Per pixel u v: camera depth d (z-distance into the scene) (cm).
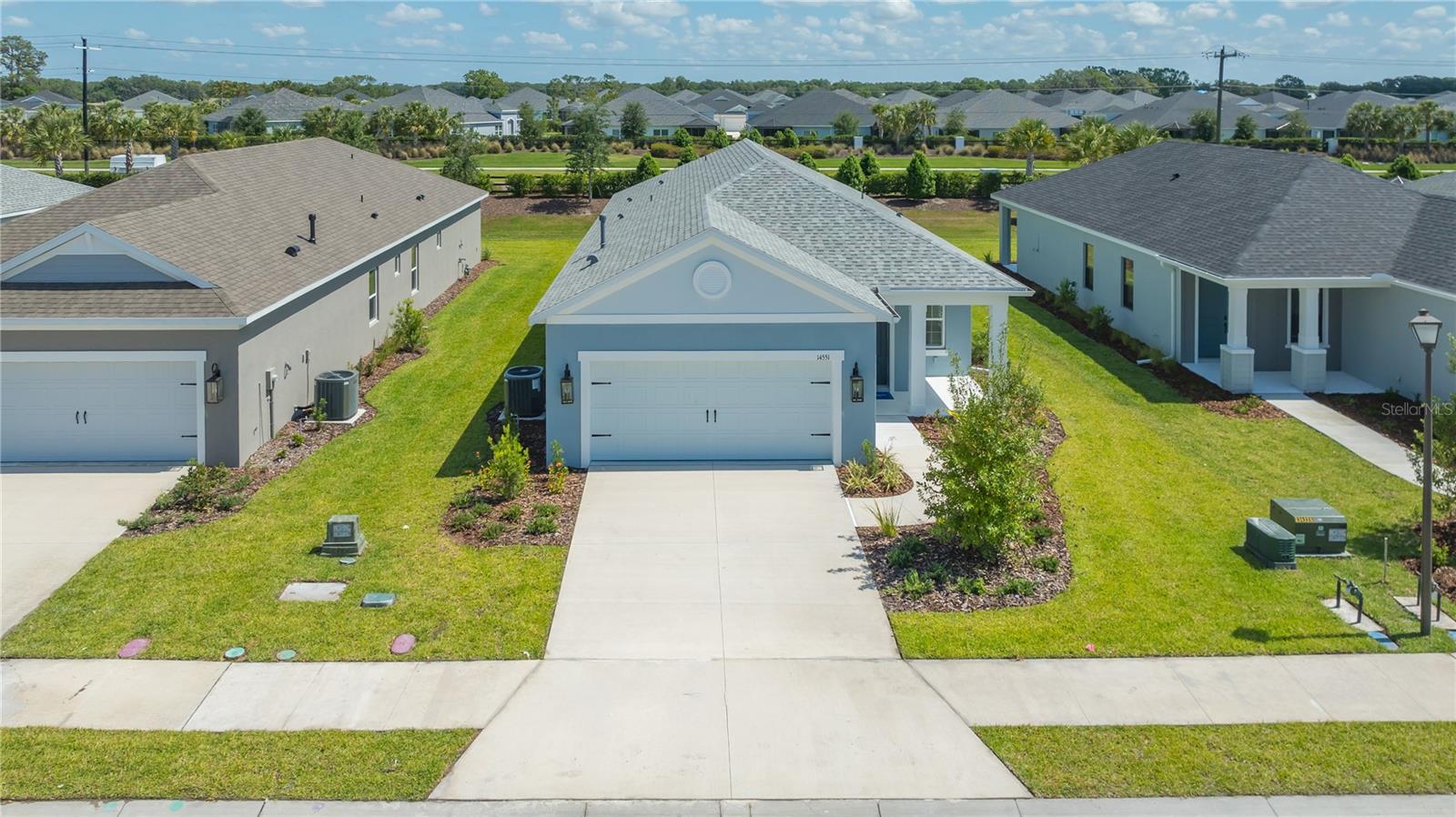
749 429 1856
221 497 1661
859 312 1809
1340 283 2200
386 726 1073
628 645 1241
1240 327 2255
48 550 1485
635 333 1806
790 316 1806
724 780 991
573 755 1027
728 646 1241
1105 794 972
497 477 1672
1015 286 2100
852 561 1470
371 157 3703
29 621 1282
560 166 6950
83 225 1841
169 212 2088
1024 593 1363
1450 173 3089
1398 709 1101
